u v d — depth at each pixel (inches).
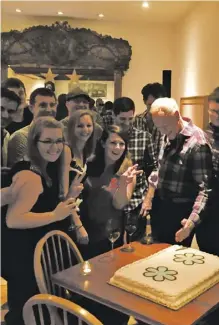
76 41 84.9
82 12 84.9
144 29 90.0
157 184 92.3
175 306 55.3
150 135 91.7
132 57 90.3
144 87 91.8
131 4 87.7
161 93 92.7
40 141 82.4
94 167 90.4
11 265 83.0
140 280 61.0
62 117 84.8
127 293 60.1
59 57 83.3
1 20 78.4
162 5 88.1
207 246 94.5
